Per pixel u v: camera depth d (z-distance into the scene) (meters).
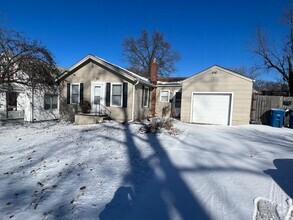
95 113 13.49
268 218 2.78
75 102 14.40
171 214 2.91
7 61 10.95
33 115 13.38
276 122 11.52
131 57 41.84
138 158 5.31
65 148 6.43
